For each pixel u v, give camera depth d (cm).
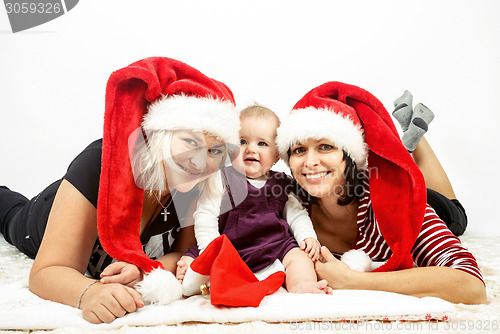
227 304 118
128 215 131
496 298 137
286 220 165
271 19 349
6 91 318
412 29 354
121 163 132
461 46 352
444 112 331
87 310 115
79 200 132
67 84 323
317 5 344
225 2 342
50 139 303
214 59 335
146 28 340
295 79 323
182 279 135
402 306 116
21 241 186
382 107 152
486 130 323
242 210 158
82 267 133
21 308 119
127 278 125
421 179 141
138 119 136
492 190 287
